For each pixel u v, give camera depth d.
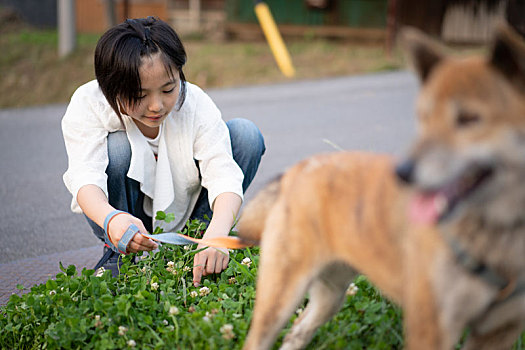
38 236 5.23
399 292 2.24
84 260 4.64
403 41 2.12
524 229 2.00
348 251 2.33
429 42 2.07
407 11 14.73
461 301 2.06
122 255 3.61
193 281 3.46
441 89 1.98
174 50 3.24
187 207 3.94
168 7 17.72
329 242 2.38
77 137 3.56
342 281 2.69
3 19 17.48
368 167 2.30
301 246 2.40
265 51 14.38
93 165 3.51
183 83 3.51
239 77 12.36
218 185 3.61
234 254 3.70
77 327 3.03
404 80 11.74
